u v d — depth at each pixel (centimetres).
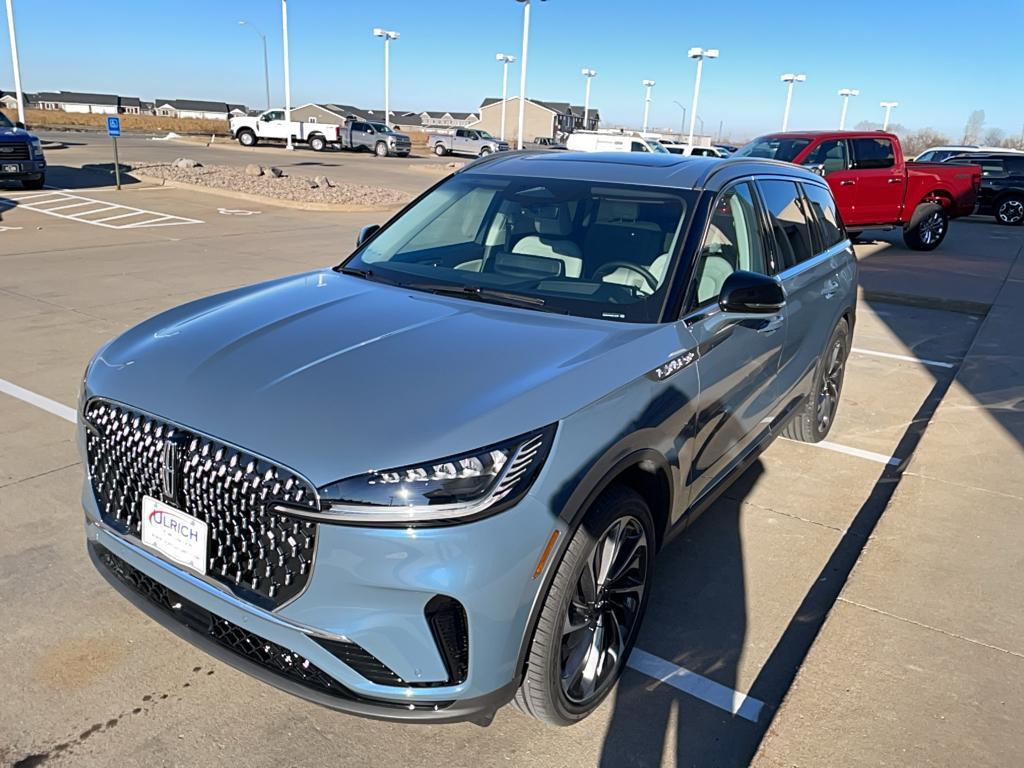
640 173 369
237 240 1269
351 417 219
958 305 991
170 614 245
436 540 204
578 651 256
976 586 334
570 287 318
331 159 3525
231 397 232
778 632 322
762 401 380
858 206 1419
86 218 1450
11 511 388
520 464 216
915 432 558
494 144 4412
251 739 254
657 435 266
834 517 425
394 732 260
